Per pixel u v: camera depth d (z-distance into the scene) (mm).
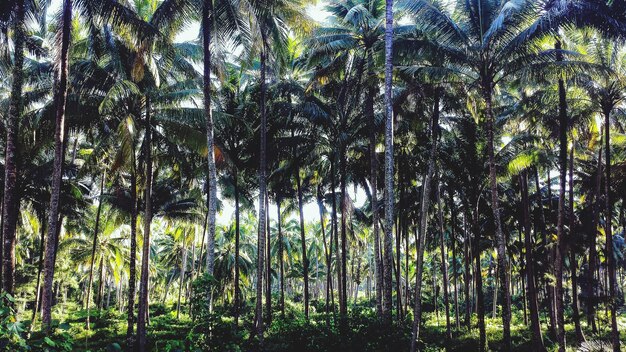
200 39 16250
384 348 12914
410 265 47812
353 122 20750
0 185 19344
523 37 13641
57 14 12805
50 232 11820
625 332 23422
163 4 14219
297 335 13781
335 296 58406
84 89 16453
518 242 28250
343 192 20453
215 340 8195
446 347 20812
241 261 39375
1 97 18672
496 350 19672
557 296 15453
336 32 18469
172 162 20078
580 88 15805
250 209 29625
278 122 22094
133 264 18594
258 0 14273
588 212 23141
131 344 18000
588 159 22969
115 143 18797
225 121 19391
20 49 12125
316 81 18656
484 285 49656
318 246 52594
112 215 24828
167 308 40031
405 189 26266
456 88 16016
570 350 18781
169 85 18938
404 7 14688
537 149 16734
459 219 32312
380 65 17438
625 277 40812
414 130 19594
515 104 19938
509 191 25578
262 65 16734
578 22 13258
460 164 20125
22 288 31719
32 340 4535
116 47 15844
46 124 16422
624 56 15172
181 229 36094
